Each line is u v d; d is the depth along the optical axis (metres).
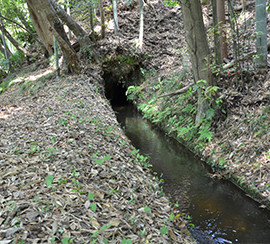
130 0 11.73
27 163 2.83
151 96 8.80
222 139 4.81
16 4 11.62
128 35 11.46
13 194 2.20
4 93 9.58
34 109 5.61
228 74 5.43
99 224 2.03
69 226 1.92
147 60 10.62
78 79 8.23
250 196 3.62
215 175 4.30
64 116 4.73
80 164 2.96
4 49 12.92
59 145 3.41
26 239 1.71
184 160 5.01
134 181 3.06
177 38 11.20
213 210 3.37
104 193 2.53
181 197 3.70
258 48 4.98
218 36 5.20
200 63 4.96
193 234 2.90
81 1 10.34
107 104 7.04
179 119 6.18
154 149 5.63
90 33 10.25
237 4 9.37
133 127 7.34
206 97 4.82
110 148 3.71
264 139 4.06
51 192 2.30
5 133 3.91
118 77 10.47
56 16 8.02
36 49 13.09
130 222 2.19
